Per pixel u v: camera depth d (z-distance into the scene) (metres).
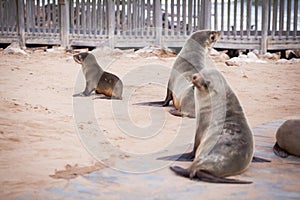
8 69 23.58
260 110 14.83
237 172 8.39
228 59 30.38
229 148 8.27
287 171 8.77
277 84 21.17
